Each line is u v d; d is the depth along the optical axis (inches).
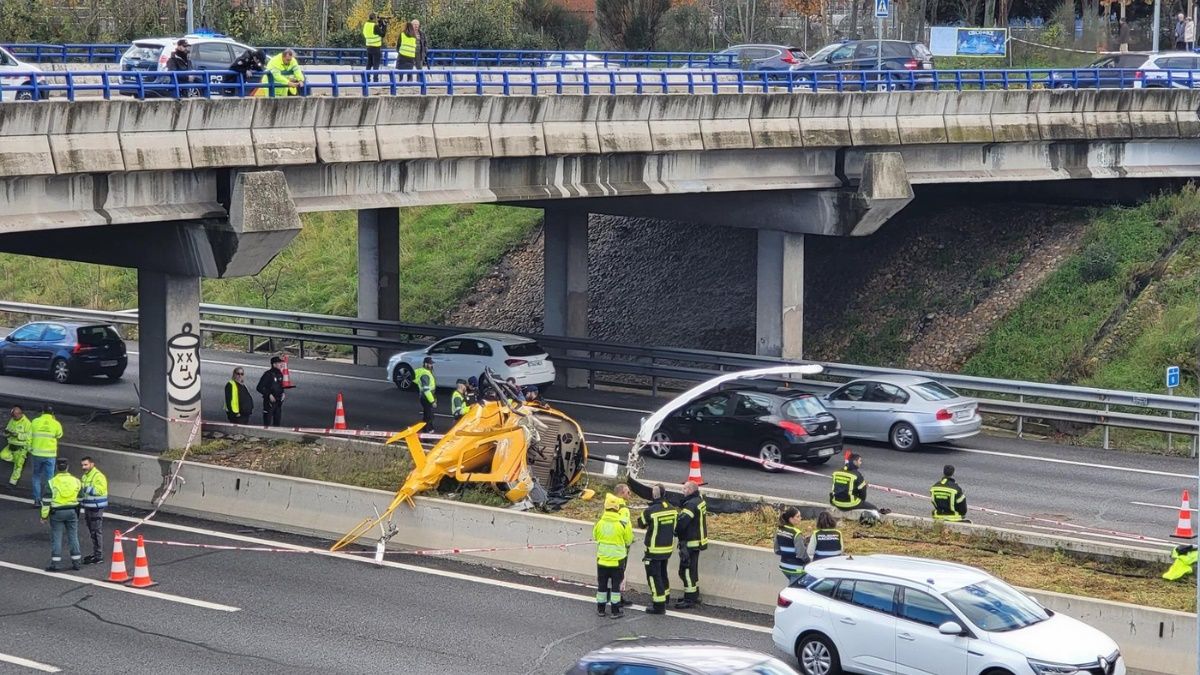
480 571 892.0
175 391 1171.3
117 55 1514.5
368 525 956.0
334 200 1155.9
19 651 725.9
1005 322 1537.9
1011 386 1307.8
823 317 1681.8
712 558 828.6
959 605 648.4
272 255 1133.1
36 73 982.4
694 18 2608.3
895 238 1740.9
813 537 770.2
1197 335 1391.5
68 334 1609.3
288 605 810.2
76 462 1106.7
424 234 2127.2
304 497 994.1
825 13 2908.5
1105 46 2458.2
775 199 1462.8
